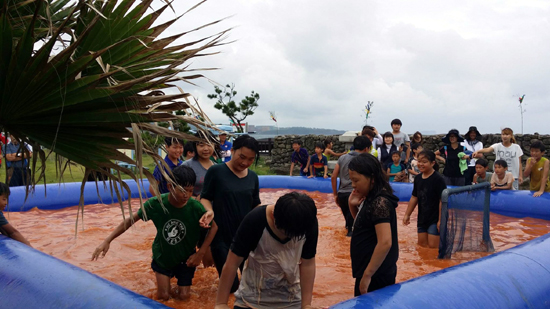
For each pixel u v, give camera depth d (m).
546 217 7.38
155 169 4.71
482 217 5.32
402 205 8.80
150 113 2.82
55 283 2.92
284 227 2.26
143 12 2.96
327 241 5.84
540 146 7.59
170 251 3.62
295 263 2.60
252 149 3.65
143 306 2.54
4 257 3.42
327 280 4.34
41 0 2.61
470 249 5.20
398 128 10.05
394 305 2.49
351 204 3.28
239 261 2.56
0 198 4.26
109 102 2.79
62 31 3.12
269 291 2.66
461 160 8.94
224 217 3.71
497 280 3.02
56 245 5.57
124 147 2.99
